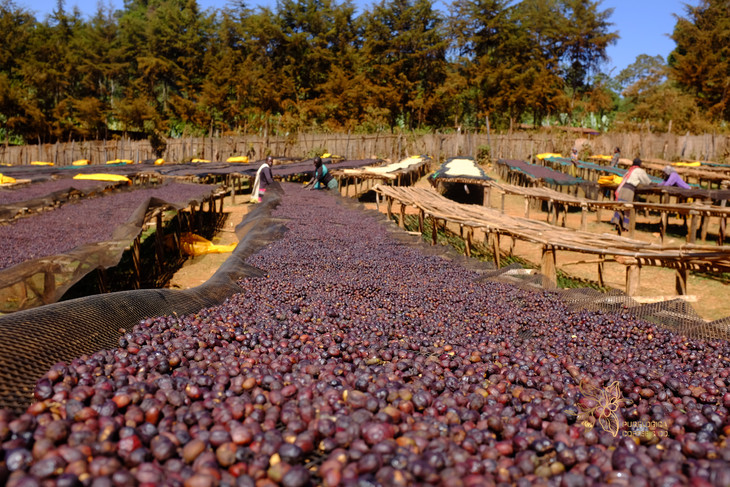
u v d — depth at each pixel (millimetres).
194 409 2314
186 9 56531
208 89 49562
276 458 1826
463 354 3625
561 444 2023
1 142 41750
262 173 16297
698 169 19156
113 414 2094
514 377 3125
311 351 3506
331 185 17062
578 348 4121
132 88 54531
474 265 7363
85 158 31734
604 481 1817
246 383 2619
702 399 2945
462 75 51000
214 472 1690
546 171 20047
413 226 14883
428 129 45562
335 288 5766
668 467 1806
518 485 1797
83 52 51094
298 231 9258
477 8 49469
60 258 5836
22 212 9969
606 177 16047
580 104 54094
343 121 46844
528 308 5418
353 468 1740
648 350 4152
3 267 6074
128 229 8078
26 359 2564
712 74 41875
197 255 11445
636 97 51250
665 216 11945
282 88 51000
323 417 2145
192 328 3771
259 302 4965
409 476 1700
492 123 48688
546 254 7500
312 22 54500
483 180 15766
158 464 1812
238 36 55625
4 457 1678
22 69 45156
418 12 48875
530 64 49594
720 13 44562
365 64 51500
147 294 4090
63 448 1685
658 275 9500
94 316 3342
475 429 2217
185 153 31609
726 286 8586
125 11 70562
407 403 2455
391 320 4613
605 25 52500
